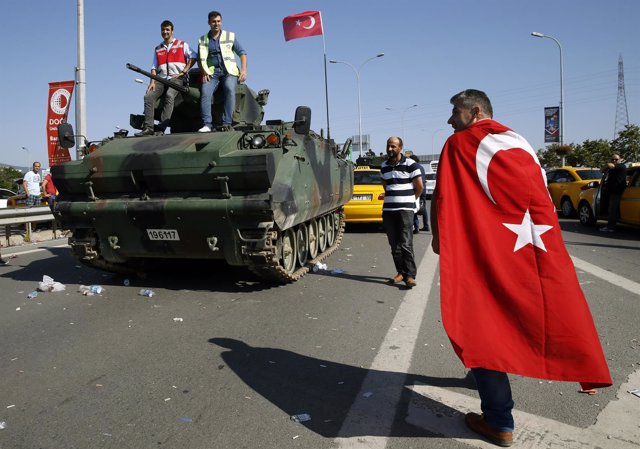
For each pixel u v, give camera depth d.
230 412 3.48
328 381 3.98
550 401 3.58
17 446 3.09
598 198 13.85
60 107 15.08
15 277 8.22
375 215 13.62
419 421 3.33
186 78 8.38
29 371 4.26
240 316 5.79
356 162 21.53
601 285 7.03
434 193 3.15
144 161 6.47
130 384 3.97
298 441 3.10
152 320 5.68
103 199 6.80
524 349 2.85
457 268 2.95
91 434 3.22
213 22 8.30
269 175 6.14
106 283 7.64
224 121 8.39
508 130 3.08
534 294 2.86
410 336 5.03
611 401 3.57
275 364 4.34
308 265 8.50
